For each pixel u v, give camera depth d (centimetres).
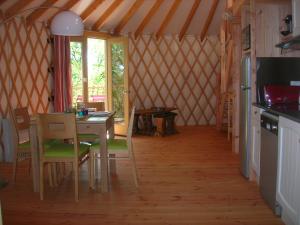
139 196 282
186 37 653
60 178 329
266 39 316
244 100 321
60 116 263
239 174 342
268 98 285
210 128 643
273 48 318
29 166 356
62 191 297
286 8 313
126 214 246
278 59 306
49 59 512
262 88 307
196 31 645
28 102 469
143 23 604
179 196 281
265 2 308
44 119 265
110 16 568
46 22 499
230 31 507
